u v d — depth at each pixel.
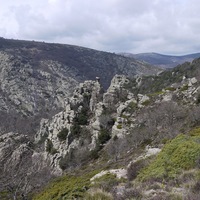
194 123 48.03
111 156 55.19
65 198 14.70
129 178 18.16
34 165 68.12
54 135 76.38
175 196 10.89
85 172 49.03
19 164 70.25
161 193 11.89
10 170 65.75
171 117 56.16
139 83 135.00
